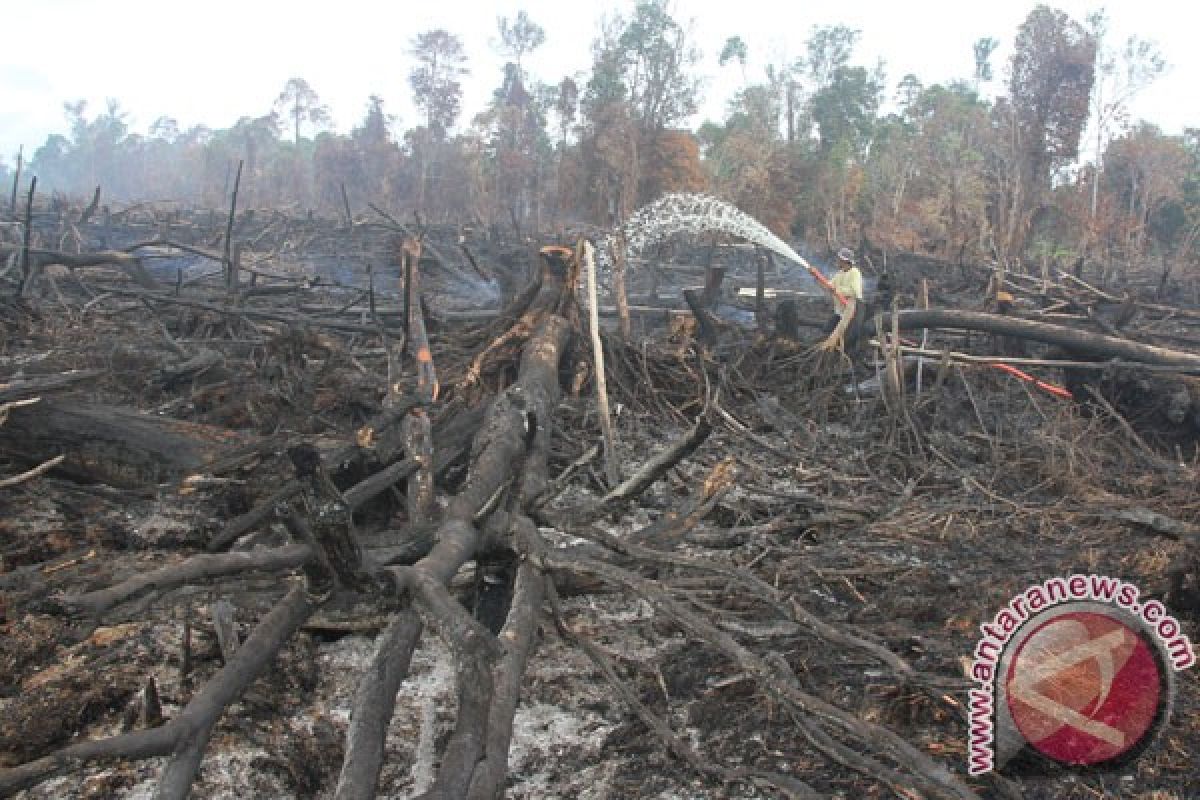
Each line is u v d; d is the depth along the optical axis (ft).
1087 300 47.03
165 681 13.65
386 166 201.16
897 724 13.14
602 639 15.94
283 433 19.85
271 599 14.73
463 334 29.32
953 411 29.73
